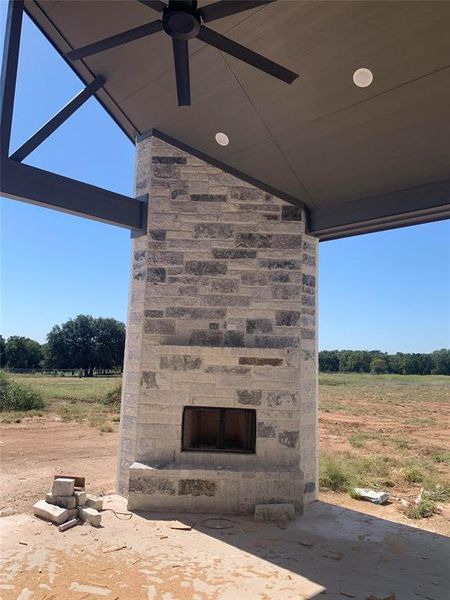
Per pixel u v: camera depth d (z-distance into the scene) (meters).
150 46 5.28
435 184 5.25
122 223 6.23
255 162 6.21
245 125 5.74
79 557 4.21
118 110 6.72
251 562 4.23
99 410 16.30
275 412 6.03
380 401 25.45
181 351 6.07
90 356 60.19
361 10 4.01
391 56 4.25
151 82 5.81
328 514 5.77
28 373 46.06
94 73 6.05
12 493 6.42
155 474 5.68
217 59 5.05
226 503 5.65
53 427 12.55
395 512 6.15
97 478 7.37
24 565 4.00
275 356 6.08
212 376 6.07
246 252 6.39
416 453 10.86
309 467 6.23
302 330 6.32
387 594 3.67
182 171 6.55
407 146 5.01
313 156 5.69
